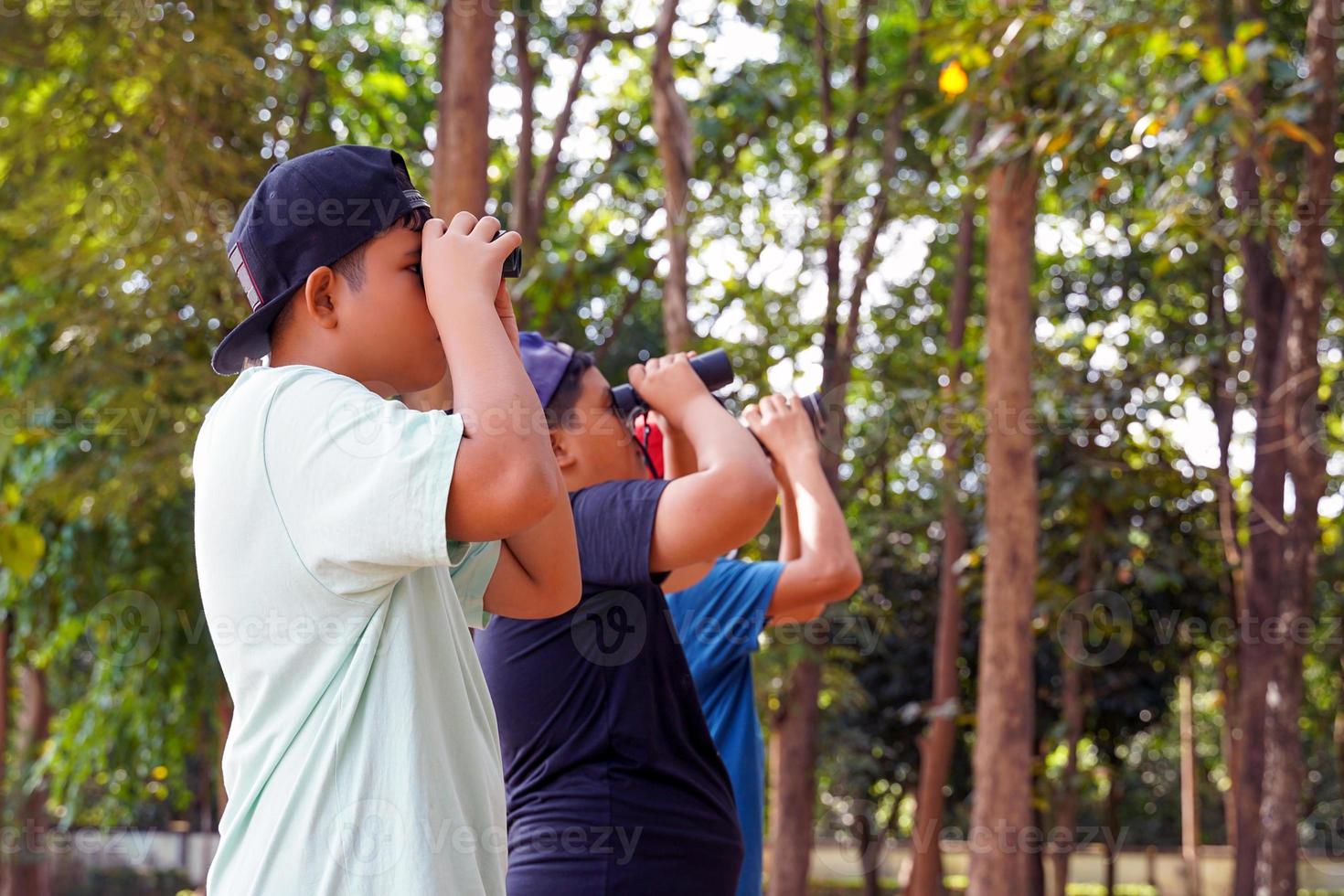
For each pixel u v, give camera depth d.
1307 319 6.24
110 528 8.88
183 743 10.14
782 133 10.16
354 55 8.63
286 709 1.21
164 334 7.08
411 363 1.34
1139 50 5.67
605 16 9.03
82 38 6.68
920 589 11.83
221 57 6.34
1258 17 6.89
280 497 1.20
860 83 9.82
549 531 1.45
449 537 1.18
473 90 5.24
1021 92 5.80
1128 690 11.85
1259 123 4.95
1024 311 7.02
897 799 13.27
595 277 8.66
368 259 1.31
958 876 15.62
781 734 9.31
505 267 1.35
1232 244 7.44
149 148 6.70
